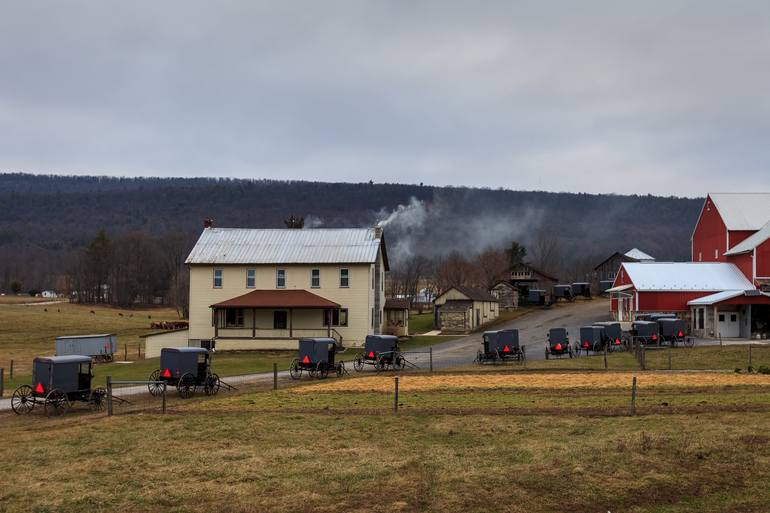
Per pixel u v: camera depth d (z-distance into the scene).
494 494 16.62
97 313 123.62
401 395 31.20
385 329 72.81
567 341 50.19
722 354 47.97
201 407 28.78
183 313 118.88
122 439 22.55
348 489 17.08
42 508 15.94
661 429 22.20
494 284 105.31
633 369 41.88
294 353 60.06
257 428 23.97
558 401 28.38
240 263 64.25
